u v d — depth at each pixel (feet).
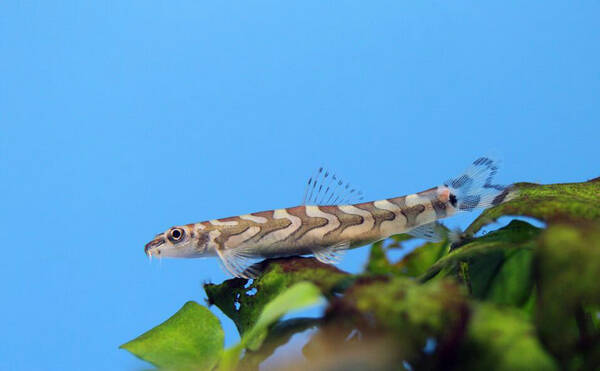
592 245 0.36
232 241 0.60
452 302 0.35
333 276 0.47
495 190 0.57
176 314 0.50
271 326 0.47
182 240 0.60
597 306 0.37
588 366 0.36
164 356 0.48
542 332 0.36
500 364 0.34
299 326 0.47
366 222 0.59
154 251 0.61
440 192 0.59
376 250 0.55
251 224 0.59
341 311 0.37
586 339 0.36
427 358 0.35
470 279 0.49
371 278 0.38
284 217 0.59
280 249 0.59
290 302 0.39
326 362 0.37
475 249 0.47
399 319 0.35
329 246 0.59
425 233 0.56
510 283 0.48
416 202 0.59
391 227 0.59
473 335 0.36
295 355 0.39
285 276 0.50
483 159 0.59
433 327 0.35
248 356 0.47
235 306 0.51
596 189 0.51
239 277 0.51
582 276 0.36
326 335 0.38
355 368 0.35
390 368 0.35
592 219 0.46
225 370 0.46
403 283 0.37
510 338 0.35
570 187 0.52
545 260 0.37
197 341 0.49
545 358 0.34
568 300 0.36
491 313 0.38
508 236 0.49
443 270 0.49
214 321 0.49
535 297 0.48
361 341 0.36
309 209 0.59
